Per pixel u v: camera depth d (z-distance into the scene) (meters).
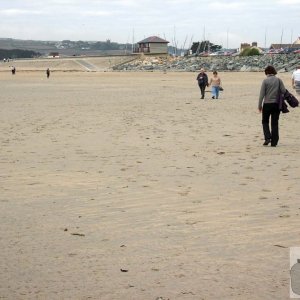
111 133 15.44
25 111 23.33
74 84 56.94
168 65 138.88
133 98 32.41
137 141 13.76
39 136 14.88
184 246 5.57
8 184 8.82
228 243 5.64
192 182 8.78
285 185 8.43
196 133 15.34
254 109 23.28
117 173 9.62
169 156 11.41
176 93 37.94
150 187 8.45
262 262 5.07
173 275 4.79
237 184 8.58
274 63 107.75
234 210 6.98
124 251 5.45
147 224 6.40
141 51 184.62
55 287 4.56
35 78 79.94
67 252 5.45
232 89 42.12
